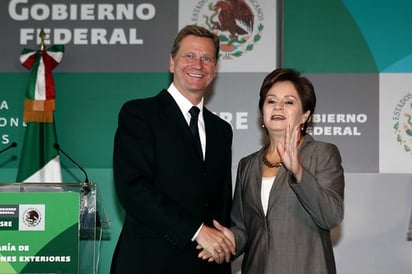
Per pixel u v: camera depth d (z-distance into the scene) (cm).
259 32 621
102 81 626
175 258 409
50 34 628
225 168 446
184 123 430
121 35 627
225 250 402
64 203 367
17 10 633
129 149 416
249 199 411
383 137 606
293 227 390
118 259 417
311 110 419
